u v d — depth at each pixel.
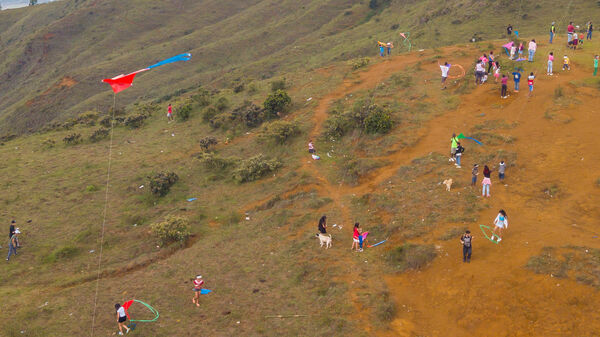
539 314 13.87
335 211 24.33
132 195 32.03
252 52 124.31
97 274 22.05
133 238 26.09
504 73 33.59
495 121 27.50
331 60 96.50
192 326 16.64
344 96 39.44
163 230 24.67
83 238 26.20
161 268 21.64
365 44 97.94
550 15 70.06
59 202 31.50
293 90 45.19
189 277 20.42
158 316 17.47
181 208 28.84
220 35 138.38
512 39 41.69
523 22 71.00
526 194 20.11
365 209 23.77
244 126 40.91
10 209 30.58
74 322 17.39
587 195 18.89
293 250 21.27
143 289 19.70
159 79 116.25
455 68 37.81
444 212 20.38
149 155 39.09
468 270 16.39
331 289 17.44
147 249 24.66
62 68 135.00
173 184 32.75
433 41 76.50
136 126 48.44
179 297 18.78
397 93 35.94
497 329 13.88
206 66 120.56
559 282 14.62
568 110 26.36
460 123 28.78
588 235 16.45
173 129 45.41
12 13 199.38
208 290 18.91
